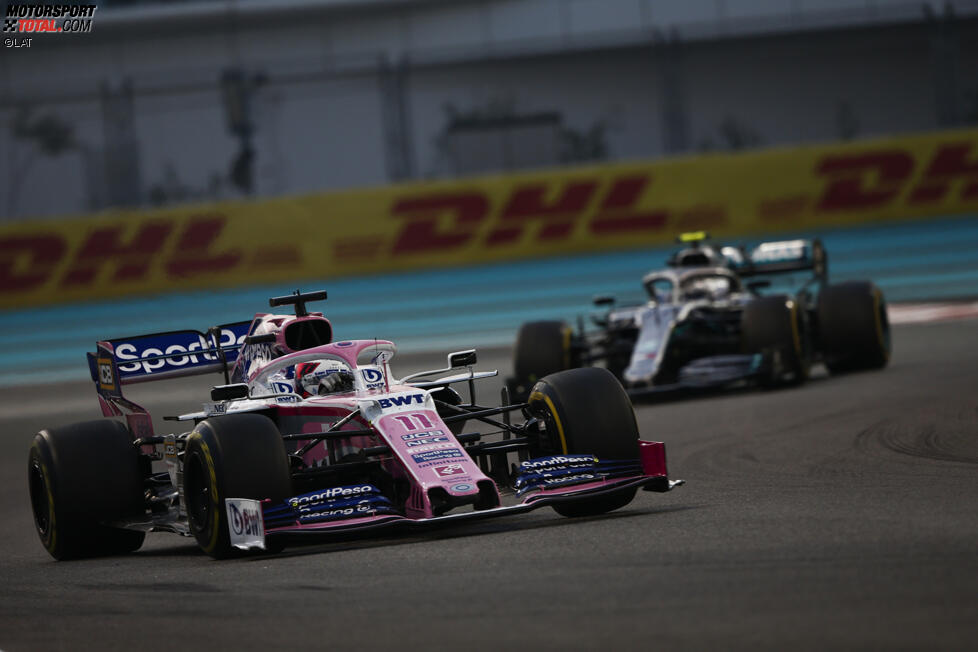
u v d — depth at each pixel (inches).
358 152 5615.2
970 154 4148.6
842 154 4205.2
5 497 1590.8
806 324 1968.5
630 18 5940.0
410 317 3779.5
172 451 1059.9
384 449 935.7
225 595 803.4
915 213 4175.7
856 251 4050.2
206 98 5502.0
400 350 3164.4
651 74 5757.9
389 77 5551.2
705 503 1023.6
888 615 607.2
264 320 1145.4
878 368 2058.3
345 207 4394.7
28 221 4522.6
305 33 6053.2
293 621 706.2
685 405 1871.3
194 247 4436.5
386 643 636.7
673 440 1501.0
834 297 2041.1
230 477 914.1
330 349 1072.8
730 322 2076.8
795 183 4224.9
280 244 4397.1
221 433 928.3
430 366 2704.2
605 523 951.6
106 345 1190.9
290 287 4389.8
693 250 2143.2
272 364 1100.5
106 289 4480.8
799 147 4239.7
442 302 4003.4
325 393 1050.7
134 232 4466.0
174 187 5526.6
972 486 999.0
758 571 727.7
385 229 4392.2
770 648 568.1
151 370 1192.2
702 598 673.0
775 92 5689.0
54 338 3946.9
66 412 2546.8
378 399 981.2
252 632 689.6
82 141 5492.1
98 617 783.1
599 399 1002.7
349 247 4394.7
